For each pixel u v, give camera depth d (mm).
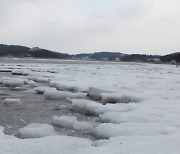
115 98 11555
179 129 6645
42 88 15234
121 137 5977
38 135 6773
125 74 27141
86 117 9352
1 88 17078
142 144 5316
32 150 5047
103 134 6766
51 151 5039
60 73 27328
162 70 40031
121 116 8156
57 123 8258
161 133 6359
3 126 8141
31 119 9047
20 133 7004
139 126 6949
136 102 10789
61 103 12008
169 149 4953
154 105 9445
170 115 8000
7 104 11477
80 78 20703
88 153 4961
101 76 23391
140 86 14906
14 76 25172
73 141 5629
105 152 4957
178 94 12039
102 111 9336
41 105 11500
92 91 13453
